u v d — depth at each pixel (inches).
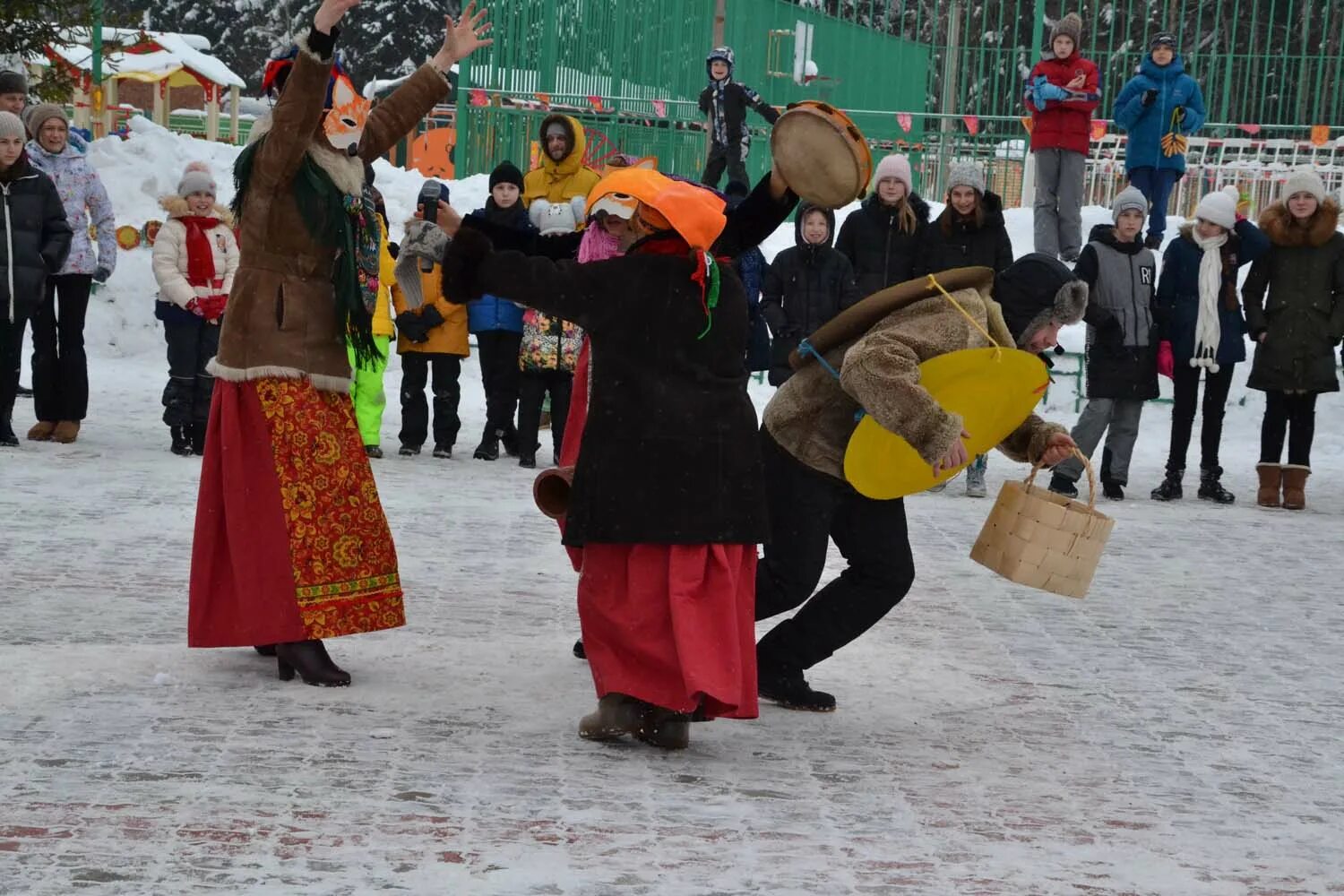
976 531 484.1
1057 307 264.4
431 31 2244.1
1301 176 561.6
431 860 192.5
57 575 349.7
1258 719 289.6
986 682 305.6
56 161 550.0
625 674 240.4
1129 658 333.4
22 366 733.3
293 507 265.0
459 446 610.2
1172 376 576.7
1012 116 1000.9
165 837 196.1
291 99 258.5
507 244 240.4
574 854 197.6
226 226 538.3
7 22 811.4
